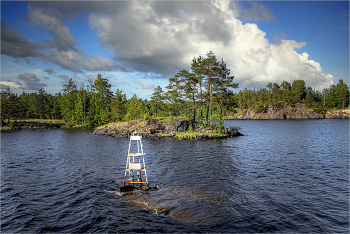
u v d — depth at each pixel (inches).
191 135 2012.8
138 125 2481.5
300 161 1013.2
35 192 637.3
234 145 1558.8
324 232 407.5
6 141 1897.1
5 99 3705.7
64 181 740.0
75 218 475.8
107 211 507.8
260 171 844.6
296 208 513.0
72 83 4387.3
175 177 772.6
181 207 521.0
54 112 4660.4
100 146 1594.5
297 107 6269.7
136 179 756.0
